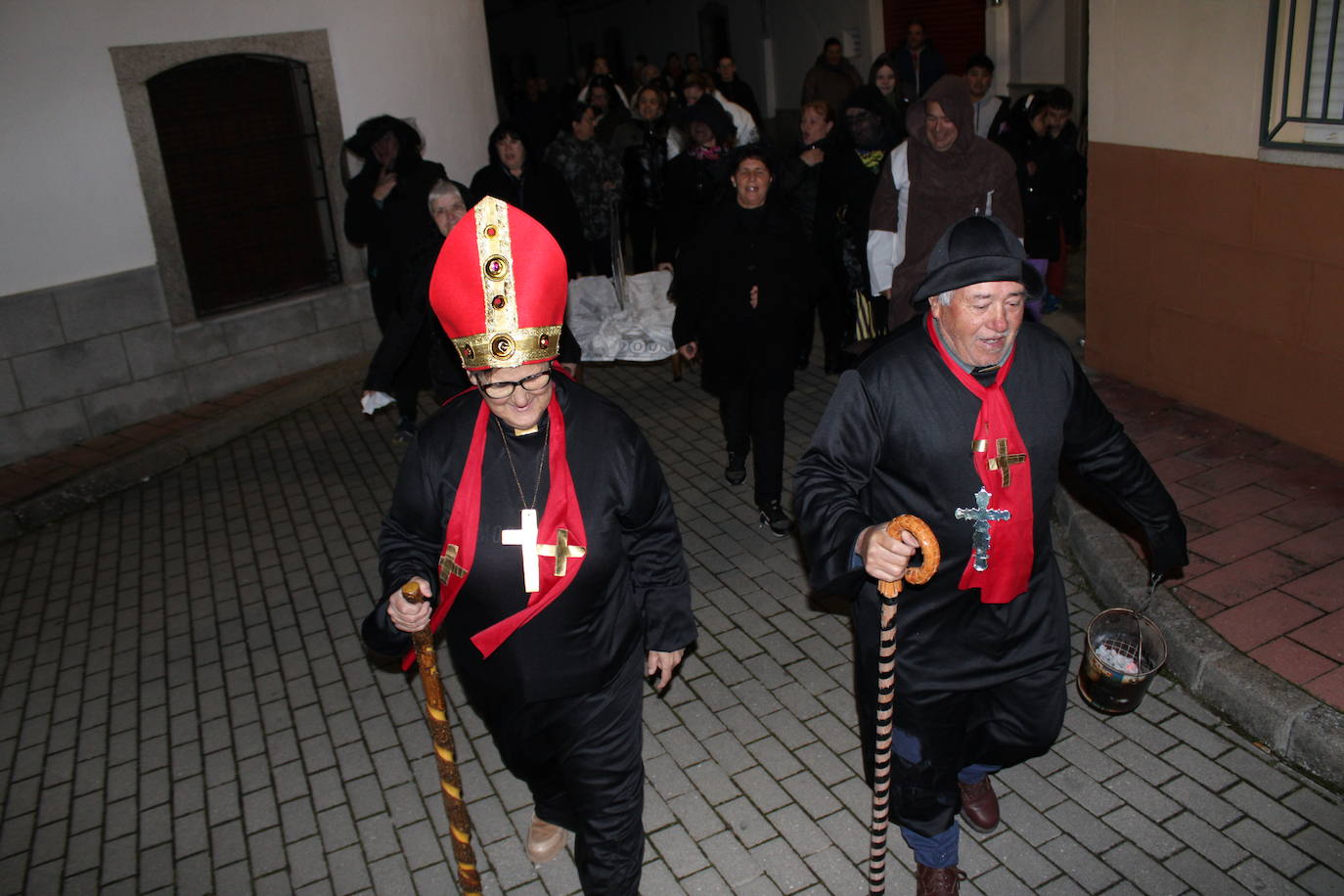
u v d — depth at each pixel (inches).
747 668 179.6
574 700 115.1
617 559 112.9
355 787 161.9
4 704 191.2
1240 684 153.2
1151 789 145.0
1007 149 291.6
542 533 107.7
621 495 111.6
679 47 844.0
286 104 332.8
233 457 293.0
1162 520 124.7
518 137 295.3
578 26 998.4
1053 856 136.2
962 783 139.9
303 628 206.7
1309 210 202.8
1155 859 134.3
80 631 213.5
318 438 300.7
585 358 259.1
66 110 286.5
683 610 119.0
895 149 219.1
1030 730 124.3
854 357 295.7
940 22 583.5
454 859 146.1
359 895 141.9
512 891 140.3
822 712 167.3
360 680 188.4
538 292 100.5
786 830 144.7
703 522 229.0
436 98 360.2
